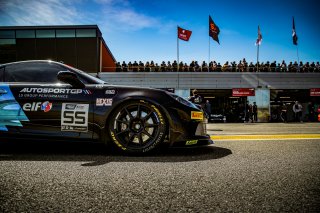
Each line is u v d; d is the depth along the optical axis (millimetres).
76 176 1436
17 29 18359
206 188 1210
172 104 2295
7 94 2424
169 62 19219
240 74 19172
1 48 18422
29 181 1320
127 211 921
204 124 2521
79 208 948
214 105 19594
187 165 1761
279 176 1438
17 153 2287
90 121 2293
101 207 960
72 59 18469
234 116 19047
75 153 2305
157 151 2391
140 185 1259
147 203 1006
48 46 18500
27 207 954
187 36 18875
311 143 2988
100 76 18672
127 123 2254
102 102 2291
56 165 1746
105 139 2287
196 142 2348
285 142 3100
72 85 2381
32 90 2408
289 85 19266
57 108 2340
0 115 2395
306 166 1712
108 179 1373
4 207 951
